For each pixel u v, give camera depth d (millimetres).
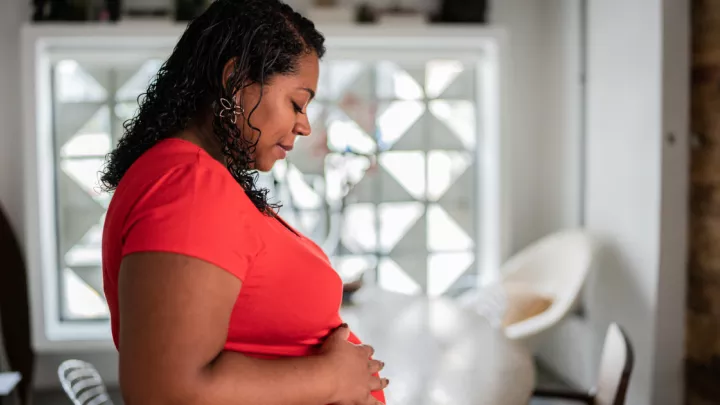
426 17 4184
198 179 853
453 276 4438
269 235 926
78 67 3982
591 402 2234
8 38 3844
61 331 3893
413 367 2100
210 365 811
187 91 922
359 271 4355
